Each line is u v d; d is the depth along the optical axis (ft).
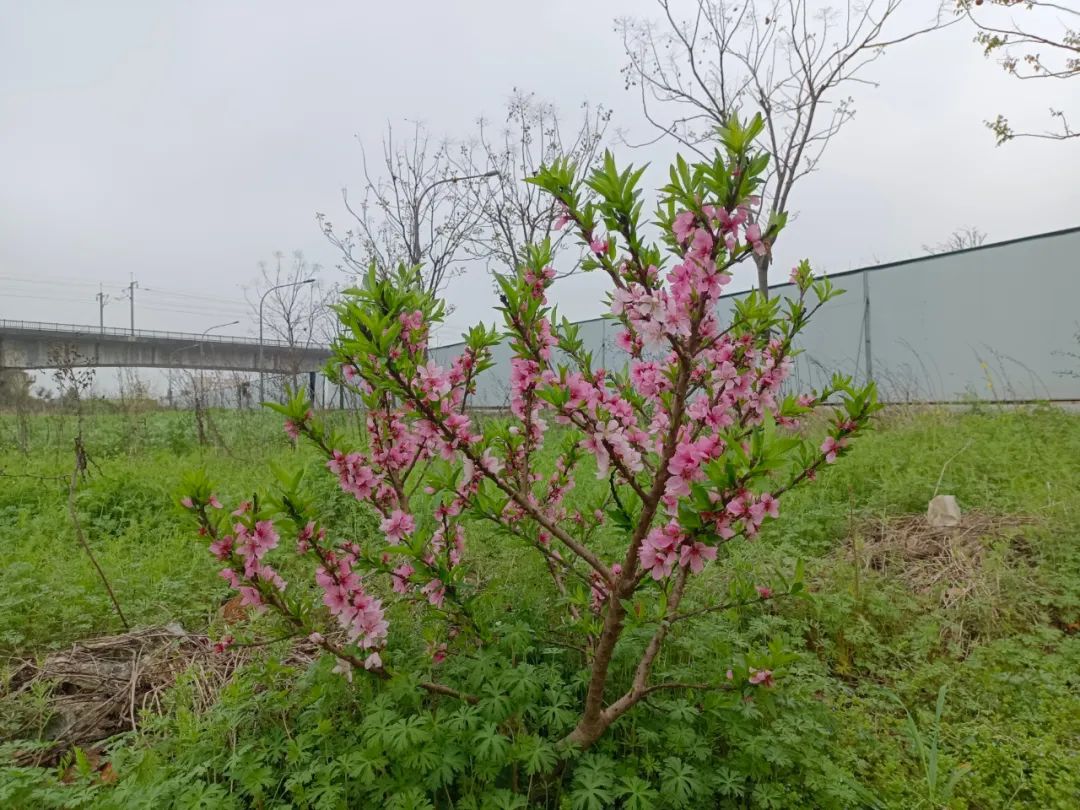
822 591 12.44
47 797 7.29
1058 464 18.07
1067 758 8.14
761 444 5.83
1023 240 33.24
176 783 7.20
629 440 7.67
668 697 8.89
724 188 6.12
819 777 7.63
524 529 8.87
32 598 12.67
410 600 9.86
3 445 31.86
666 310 6.18
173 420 38.47
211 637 11.06
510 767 7.83
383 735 7.06
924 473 18.90
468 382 9.65
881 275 38.14
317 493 17.26
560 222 7.51
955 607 12.40
